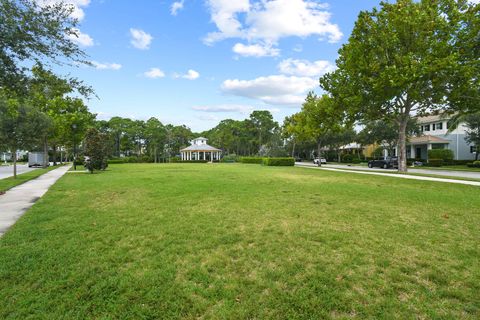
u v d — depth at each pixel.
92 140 20.89
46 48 6.38
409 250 4.02
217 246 4.20
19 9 6.01
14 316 2.44
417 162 33.44
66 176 16.95
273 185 11.73
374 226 5.26
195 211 6.57
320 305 2.64
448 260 3.66
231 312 2.53
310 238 4.55
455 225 5.35
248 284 3.04
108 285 2.98
